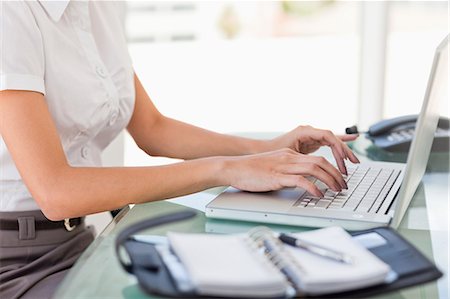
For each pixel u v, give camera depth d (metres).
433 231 0.98
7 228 1.24
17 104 1.09
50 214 1.08
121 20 1.57
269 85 4.69
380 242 0.78
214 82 4.92
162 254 0.74
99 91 1.29
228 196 1.07
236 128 4.23
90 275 0.80
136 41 5.69
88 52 1.30
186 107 4.57
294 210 0.98
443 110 1.43
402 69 3.08
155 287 0.65
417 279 0.68
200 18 5.95
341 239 0.76
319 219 0.95
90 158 1.38
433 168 1.36
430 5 3.41
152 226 0.72
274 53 4.86
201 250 0.71
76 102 1.25
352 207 1.00
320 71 4.73
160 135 1.54
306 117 4.30
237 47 4.96
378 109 2.37
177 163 1.11
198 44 4.99
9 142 1.09
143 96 1.56
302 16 6.68
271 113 4.38
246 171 1.08
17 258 1.24
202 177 1.08
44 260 1.22
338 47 4.70
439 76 1.01
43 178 1.07
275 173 1.07
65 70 1.24
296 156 1.10
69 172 1.08
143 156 2.86
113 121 1.37
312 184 1.04
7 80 1.09
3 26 1.12
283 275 0.68
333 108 4.38
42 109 1.12
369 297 0.66
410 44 3.32
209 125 4.29
